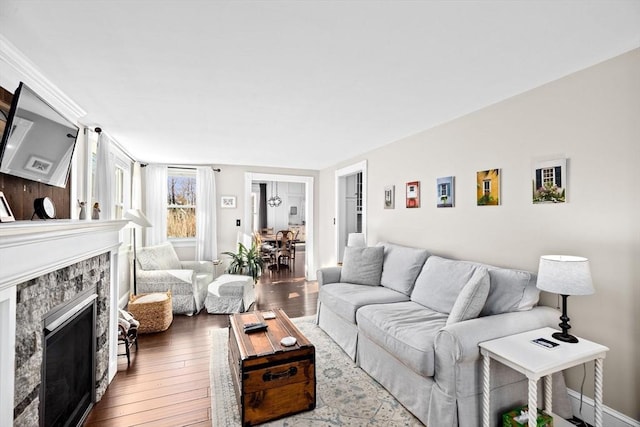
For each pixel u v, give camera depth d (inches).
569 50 68.0
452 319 79.5
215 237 209.3
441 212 121.1
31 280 55.2
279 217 440.5
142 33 59.8
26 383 53.9
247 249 207.6
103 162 119.5
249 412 73.7
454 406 68.0
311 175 239.1
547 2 51.9
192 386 91.0
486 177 102.3
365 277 134.7
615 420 70.0
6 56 62.1
